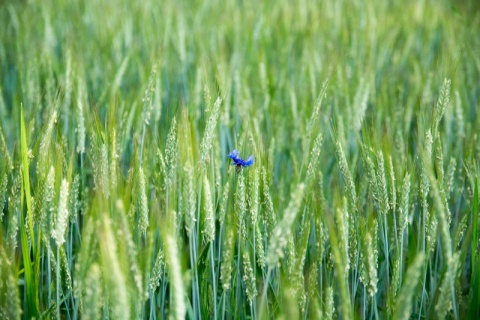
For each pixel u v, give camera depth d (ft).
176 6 11.16
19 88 6.81
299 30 9.77
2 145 5.41
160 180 5.35
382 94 6.64
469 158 5.70
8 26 9.62
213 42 8.87
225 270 4.85
